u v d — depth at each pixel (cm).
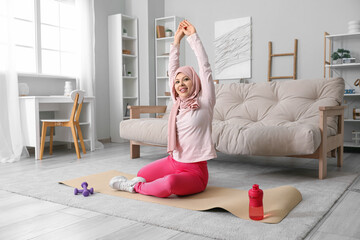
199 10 502
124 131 321
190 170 193
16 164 317
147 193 193
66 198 193
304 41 429
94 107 447
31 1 399
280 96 317
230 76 479
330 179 241
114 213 166
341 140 292
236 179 242
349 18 402
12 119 347
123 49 520
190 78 194
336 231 143
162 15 529
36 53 402
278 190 189
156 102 516
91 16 448
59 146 432
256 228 144
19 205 184
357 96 400
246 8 466
